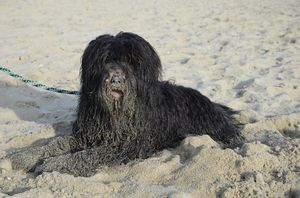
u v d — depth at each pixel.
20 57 5.19
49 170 2.72
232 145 3.08
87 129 2.86
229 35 6.48
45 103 3.88
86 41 6.18
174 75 4.50
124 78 2.66
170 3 10.12
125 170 2.75
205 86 4.18
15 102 3.84
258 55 5.22
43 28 7.13
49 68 4.80
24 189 2.60
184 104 3.10
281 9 8.70
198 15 8.47
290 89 4.04
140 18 8.16
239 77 4.39
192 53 5.49
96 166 2.78
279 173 2.64
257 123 3.28
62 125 3.34
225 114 3.30
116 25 7.46
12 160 2.85
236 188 2.52
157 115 2.89
